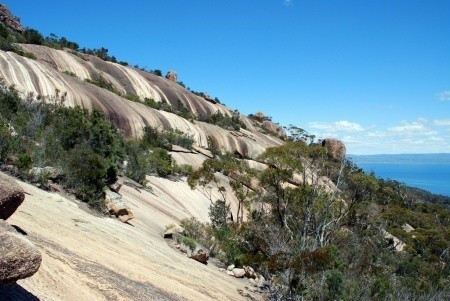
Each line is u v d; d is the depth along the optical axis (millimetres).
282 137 88500
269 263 16109
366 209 30562
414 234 42031
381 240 31859
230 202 38094
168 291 11688
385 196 45406
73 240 11859
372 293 19125
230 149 60938
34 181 18047
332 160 30953
